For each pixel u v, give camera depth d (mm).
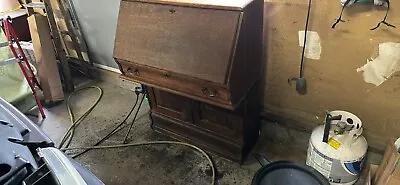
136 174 1854
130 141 2113
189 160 1918
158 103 2035
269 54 1790
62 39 2893
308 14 1533
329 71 1641
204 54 1411
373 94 1575
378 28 1386
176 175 1825
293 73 1772
